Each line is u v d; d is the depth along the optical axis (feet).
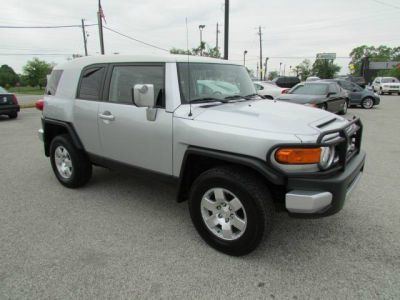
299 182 9.00
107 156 13.78
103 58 13.93
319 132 9.47
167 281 9.07
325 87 38.88
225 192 10.00
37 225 12.28
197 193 10.53
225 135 9.72
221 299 8.39
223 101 12.03
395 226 12.16
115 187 16.22
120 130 12.76
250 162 9.25
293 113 10.98
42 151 24.03
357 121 11.19
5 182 17.08
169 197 15.02
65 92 15.29
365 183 16.71
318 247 10.78
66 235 11.53
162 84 11.50
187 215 13.19
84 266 9.72
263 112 10.81
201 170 11.51
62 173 16.16
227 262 9.95
